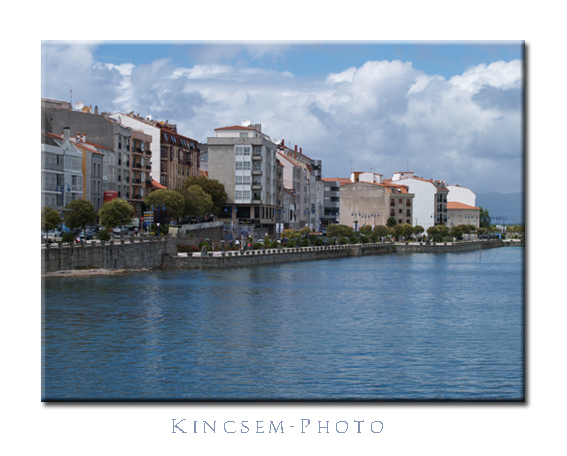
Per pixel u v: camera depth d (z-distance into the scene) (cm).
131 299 7081
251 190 16962
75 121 13550
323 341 5419
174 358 4712
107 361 4591
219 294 7906
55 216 8725
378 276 11681
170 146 16900
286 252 14012
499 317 6931
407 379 4303
